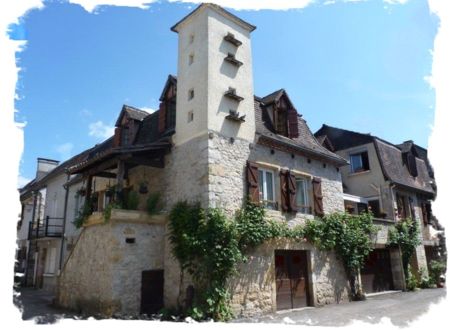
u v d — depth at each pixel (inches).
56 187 762.8
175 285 381.1
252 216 398.3
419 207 760.3
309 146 529.0
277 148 468.4
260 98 530.3
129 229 381.7
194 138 410.9
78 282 415.2
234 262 356.2
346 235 506.0
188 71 450.6
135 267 376.5
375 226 577.0
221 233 357.7
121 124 587.8
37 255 740.7
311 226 463.8
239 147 421.7
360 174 722.2
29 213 884.6
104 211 383.2
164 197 434.3
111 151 400.5
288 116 514.0
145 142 514.6
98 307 363.9
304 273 457.1
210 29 437.1
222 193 387.5
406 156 788.0
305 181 505.4
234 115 423.8
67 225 655.8
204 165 387.9
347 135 773.9
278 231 412.8
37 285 705.6
